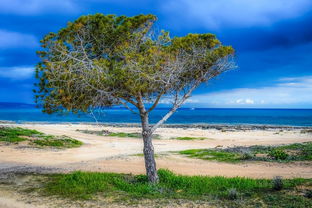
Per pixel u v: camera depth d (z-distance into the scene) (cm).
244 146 2702
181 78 1093
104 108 1030
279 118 12406
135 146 2975
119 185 1089
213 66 1077
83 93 959
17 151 2233
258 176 1345
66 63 899
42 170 1489
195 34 1026
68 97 925
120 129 5412
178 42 1005
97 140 3503
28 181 1218
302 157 1814
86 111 975
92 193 1002
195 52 1021
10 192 1042
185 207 842
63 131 4375
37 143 2619
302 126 7306
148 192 998
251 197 916
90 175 1208
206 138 3906
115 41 985
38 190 1066
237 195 919
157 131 5128
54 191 1041
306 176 1327
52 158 2022
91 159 2008
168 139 3819
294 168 1538
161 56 963
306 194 913
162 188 1041
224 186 1061
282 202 842
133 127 6159
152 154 1130
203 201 893
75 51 925
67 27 934
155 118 11769
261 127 6744
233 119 11569
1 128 3086
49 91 981
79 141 3102
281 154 1834
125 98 1071
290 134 4588
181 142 3459
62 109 991
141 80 945
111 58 988
